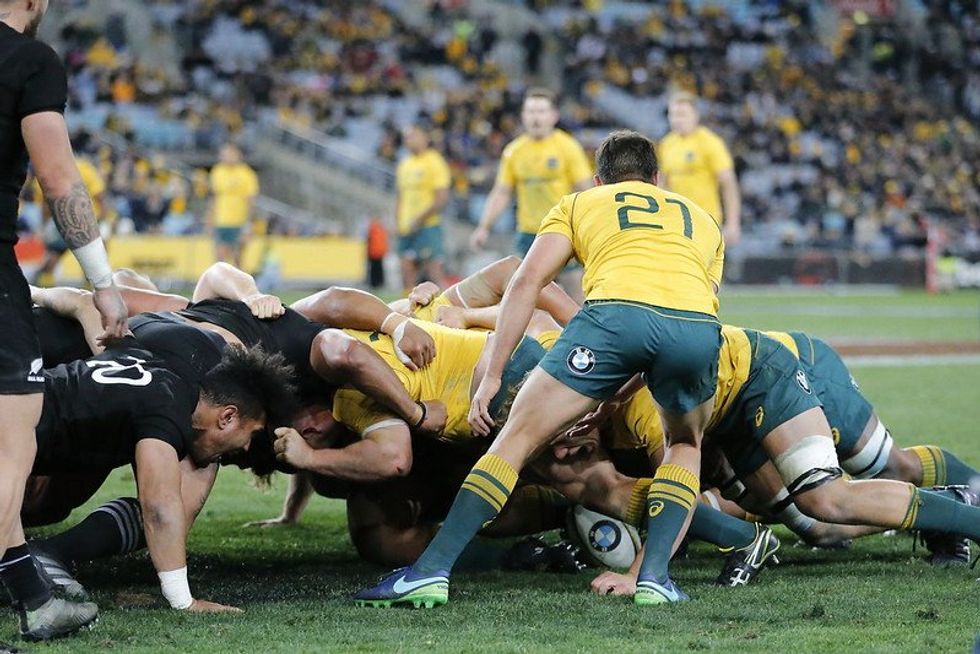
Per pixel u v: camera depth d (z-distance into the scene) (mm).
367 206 94438
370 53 109375
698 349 14375
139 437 13758
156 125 94688
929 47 134500
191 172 91875
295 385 15492
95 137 85812
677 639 12453
